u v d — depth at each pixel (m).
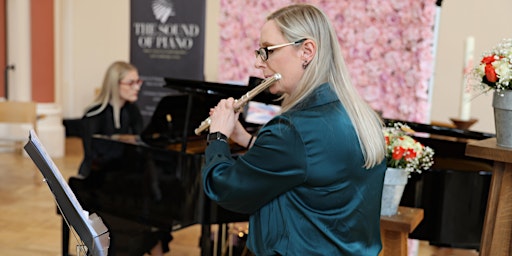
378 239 1.78
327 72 1.64
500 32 5.99
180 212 3.07
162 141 3.49
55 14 7.60
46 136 7.41
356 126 1.60
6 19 7.44
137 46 4.68
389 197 2.34
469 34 6.15
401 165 2.33
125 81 4.15
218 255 3.55
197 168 2.98
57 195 1.80
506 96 1.88
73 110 8.91
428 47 3.66
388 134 2.36
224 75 4.37
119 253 3.33
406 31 3.70
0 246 4.12
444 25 6.26
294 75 1.65
